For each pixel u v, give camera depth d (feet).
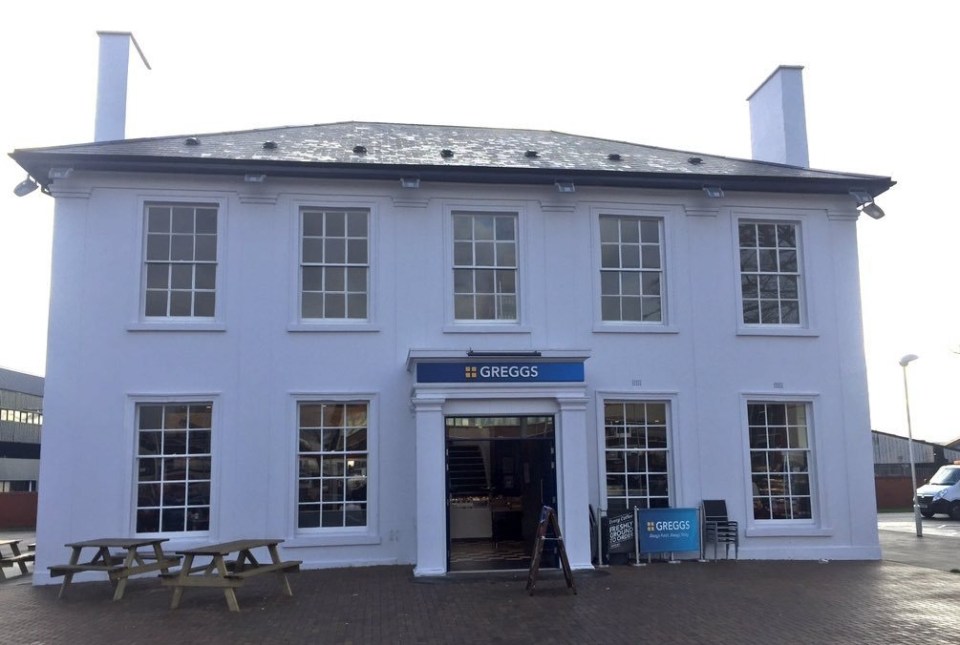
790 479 50.11
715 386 49.60
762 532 48.62
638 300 50.29
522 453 54.80
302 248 47.60
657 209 50.60
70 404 44.39
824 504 49.57
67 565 39.63
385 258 47.83
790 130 57.36
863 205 52.08
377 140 55.47
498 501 56.08
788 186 50.52
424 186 48.49
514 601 35.86
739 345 50.21
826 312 51.37
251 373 45.91
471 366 43.62
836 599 36.40
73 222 45.57
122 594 37.73
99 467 44.19
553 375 44.24
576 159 53.01
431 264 48.08
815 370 50.72
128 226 45.98
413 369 44.86
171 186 46.50
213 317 46.42
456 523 55.72
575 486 43.80
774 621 32.04
